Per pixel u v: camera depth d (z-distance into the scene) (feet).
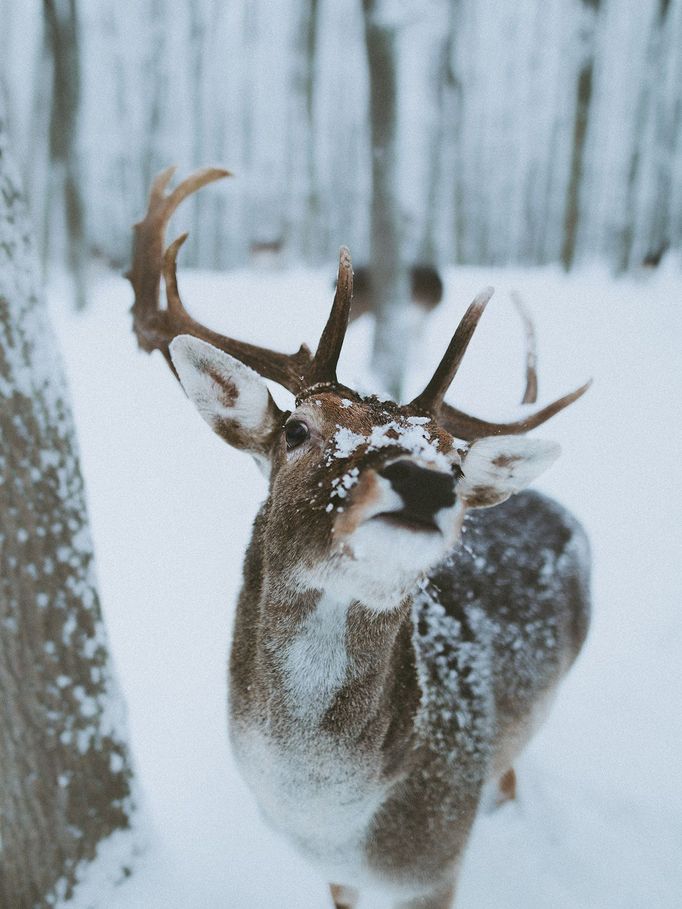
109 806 9.68
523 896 10.39
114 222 71.00
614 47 80.28
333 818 7.55
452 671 8.74
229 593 16.25
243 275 55.77
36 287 8.54
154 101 70.44
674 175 73.05
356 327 34.42
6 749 8.75
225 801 11.43
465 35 81.51
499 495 8.00
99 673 9.47
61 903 9.33
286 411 7.74
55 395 8.71
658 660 15.28
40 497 8.58
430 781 8.13
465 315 7.27
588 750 13.05
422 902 8.70
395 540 6.11
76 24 41.11
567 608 11.02
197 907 9.68
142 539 18.19
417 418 7.05
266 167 82.79
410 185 23.04
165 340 9.32
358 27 76.48
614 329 38.04
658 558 18.79
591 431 26.27
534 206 87.81
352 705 7.22
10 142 8.25
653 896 10.39
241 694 7.70
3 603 8.47
